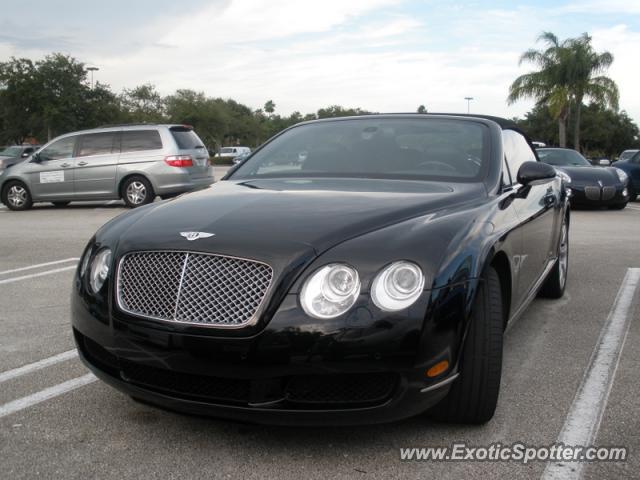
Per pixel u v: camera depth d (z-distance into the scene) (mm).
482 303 2783
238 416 2564
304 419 2527
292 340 2471
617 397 3312
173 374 2662
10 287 6078
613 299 5426
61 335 4477
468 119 4199
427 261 2564
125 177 13828
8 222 11664
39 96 35625
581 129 62125
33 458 2721
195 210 3057
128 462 2682
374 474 2572
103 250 2949
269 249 2600
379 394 2537
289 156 4062
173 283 2645
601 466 2629
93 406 3250
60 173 13992
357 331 2451
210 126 62656
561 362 3848
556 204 4910
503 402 3246
